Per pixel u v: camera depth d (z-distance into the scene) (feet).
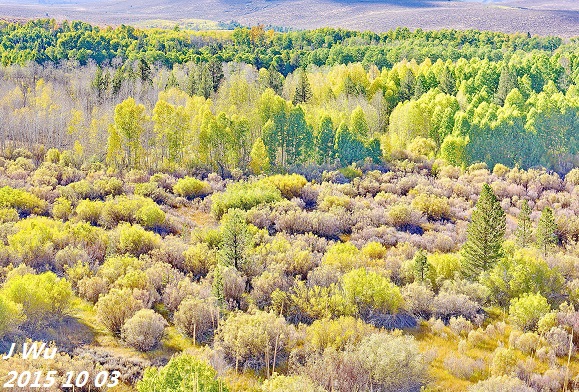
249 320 56.29
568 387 51.98
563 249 109.40
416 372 49.73
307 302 66.33
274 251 87.81
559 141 211.20
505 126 206.18
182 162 190.90
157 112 190.39
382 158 201.87
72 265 76.38
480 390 48.16
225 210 126.72
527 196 155.74
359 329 57.41
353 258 84.07
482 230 79.97
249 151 199.62
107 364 50.47
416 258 79.15
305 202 144.77
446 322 67.51
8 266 71.36
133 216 112.57
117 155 186.29
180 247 87.76
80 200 126.11
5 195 112.16
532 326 65.21
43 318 57.62
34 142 211.20
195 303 59.88
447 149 198.39
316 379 47.78
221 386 41.65
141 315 56.24
